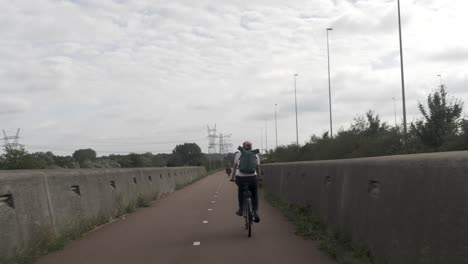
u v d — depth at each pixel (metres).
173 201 21.56
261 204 19.11
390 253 6.70
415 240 5.84
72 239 10.74
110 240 10.70
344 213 9.45
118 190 16.14
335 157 31.86
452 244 4.96
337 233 9.70
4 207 8.10
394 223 6.59
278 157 58.12
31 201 9.20
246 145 11.65
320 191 12.02
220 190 30.34
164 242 10.38
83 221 11.85
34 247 8.90
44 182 10.05
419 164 5.91
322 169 11.94
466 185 4.77
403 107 28.62
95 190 13.52
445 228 5.11
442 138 21.25
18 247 8.34
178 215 15.60
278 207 17.12
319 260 8.25
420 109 23.08
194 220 14.20
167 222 13.80
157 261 8.46
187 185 38.28
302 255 8.70
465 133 17.78
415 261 5.80
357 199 8.57
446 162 5.22
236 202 20.53
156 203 20.50
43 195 9.84
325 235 10.10
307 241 10.17
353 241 8.63
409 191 6.12
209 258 8.62
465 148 17.70
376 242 7.37
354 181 8.87
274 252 9.02
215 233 11.53
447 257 5.03
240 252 9.09
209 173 88.00
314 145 41.62
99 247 9.86
